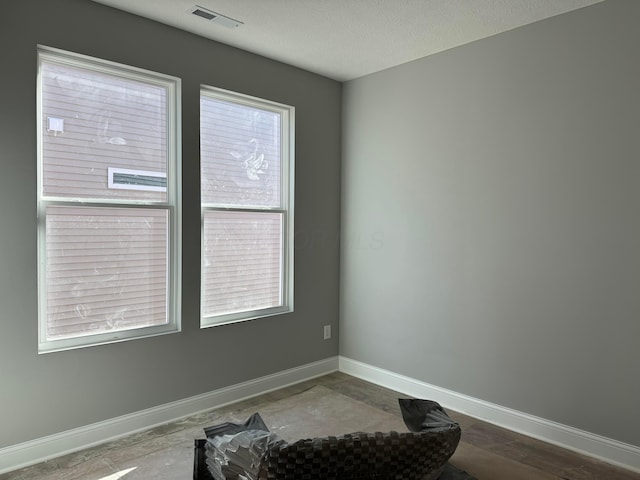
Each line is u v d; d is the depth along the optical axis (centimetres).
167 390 311
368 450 129
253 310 368
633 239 255
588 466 260
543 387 294
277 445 131
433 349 354
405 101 370
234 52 338
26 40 247
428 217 355
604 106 264
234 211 353
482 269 323
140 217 302
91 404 277
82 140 278
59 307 271
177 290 318
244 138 359
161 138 311
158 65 298
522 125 300
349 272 418
